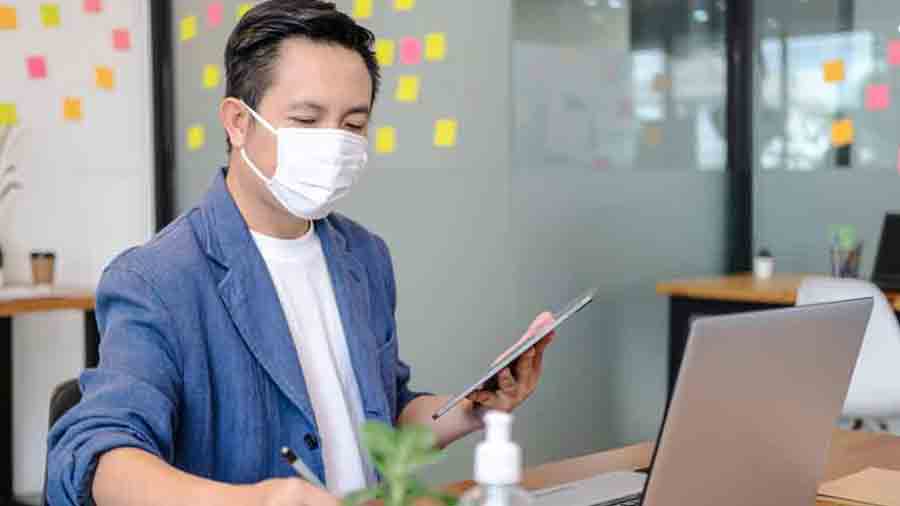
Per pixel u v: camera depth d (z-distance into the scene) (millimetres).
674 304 4145
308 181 1485
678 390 1061
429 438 775
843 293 3221
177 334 1397
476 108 3791
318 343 1541
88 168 4594
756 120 4816
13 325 4496
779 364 1164
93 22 4570
